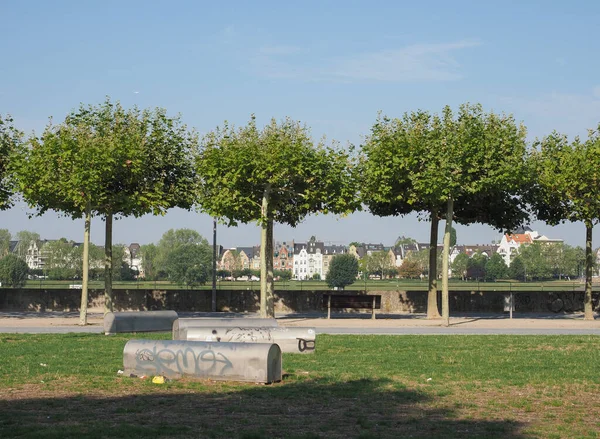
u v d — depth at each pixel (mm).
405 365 19297
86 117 34656
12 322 35281
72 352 21516
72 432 11281
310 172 34938
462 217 40656
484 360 20344
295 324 35344
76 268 116188
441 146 34625
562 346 24109
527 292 44969
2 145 37281
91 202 33781
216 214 34656
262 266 35719
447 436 11555
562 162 38625
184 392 15211
